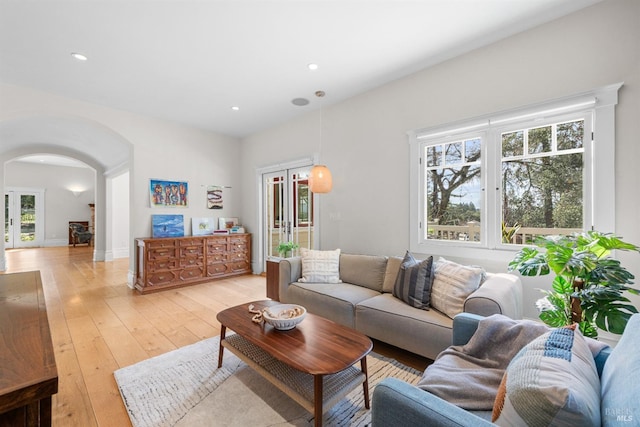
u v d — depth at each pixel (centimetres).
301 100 391
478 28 243
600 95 213
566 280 186
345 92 367
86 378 200
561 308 183
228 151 551
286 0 209
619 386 75
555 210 240
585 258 160
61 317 314
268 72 316
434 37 255
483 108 270
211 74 319
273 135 497
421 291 232
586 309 162
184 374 204
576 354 93
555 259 165
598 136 215
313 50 274
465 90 281
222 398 179
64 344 251
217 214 531
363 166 366
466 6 217
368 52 278
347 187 384
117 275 511
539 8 220
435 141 304
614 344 206
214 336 268
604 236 175
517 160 258
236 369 211
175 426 155
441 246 296
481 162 276
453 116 288
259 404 174
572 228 231
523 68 248
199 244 460
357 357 152
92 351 238
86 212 1027
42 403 82
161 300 374
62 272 536
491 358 137
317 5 215
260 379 199
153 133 454
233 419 161
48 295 394
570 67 226
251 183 545
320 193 402
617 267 160
